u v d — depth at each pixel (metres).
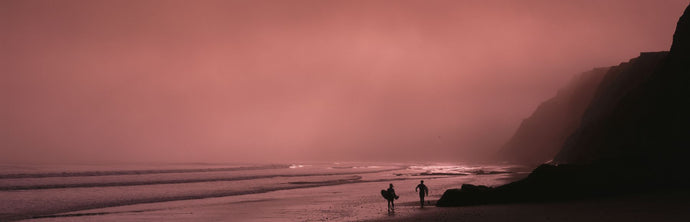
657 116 43.09
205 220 22.56
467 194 26.16
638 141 44.03
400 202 30.08
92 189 44.50
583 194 26.08
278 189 45.25
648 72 74.88
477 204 25.53
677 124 38.44
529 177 27.75
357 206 27.88
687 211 19.70
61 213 26.27
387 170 108.38
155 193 40.16
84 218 23.86
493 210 22.31
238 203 31.16
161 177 67.19
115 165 140.12
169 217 23.89
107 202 32.38
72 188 45.69
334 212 24.95
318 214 24.23
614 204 22.66
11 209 28.31
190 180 59.53
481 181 52.84
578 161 60.50
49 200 33.66
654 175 28.89
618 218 18.17
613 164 33.44
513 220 18.73
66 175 70.81
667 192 26.31
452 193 26.38
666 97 43.81
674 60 46.34
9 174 68.75
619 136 50.59
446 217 20.48
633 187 27.16
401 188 44.72
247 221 21.95
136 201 33.00
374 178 67.56
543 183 26.69
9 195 37.28
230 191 42.50
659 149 37.47
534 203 24.78
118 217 24.11
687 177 29.12
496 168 102.19
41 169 99.38
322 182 57.31
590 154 57.25
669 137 38.09
